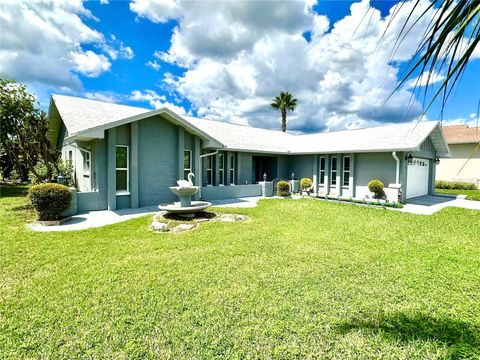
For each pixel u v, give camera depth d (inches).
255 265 192.4
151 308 134.7
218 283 163.0
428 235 285.9
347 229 309.9
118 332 116.4
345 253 222.1
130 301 141.1
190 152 502.3
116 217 356.5
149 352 105.3
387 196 532.1
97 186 401.4
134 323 122.8
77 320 123.9
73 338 112.4
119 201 413.1
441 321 127.9
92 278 168.1
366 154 591.5
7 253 211.6
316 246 240.2
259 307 136.6
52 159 504.1
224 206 466.9
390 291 155.9
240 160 663.8
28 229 288.5
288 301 143.0
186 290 153.6
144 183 440.8
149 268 184.9
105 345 108.7
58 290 152.3
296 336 115.5
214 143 521.0
